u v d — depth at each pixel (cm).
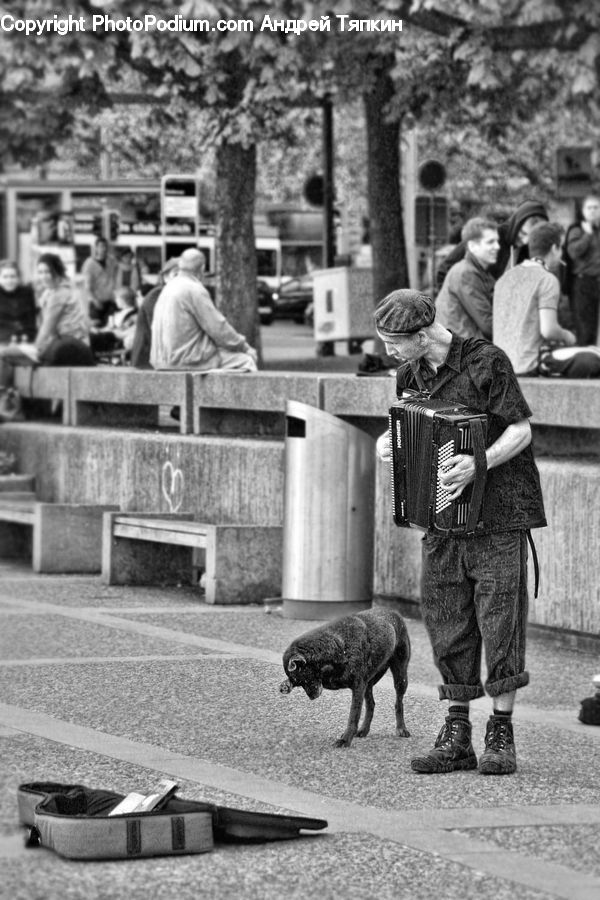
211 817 991
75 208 5725
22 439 2606
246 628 1827
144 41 3169
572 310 3019
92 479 2434
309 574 1883
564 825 1062
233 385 2227
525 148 6350
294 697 1459
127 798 1019
